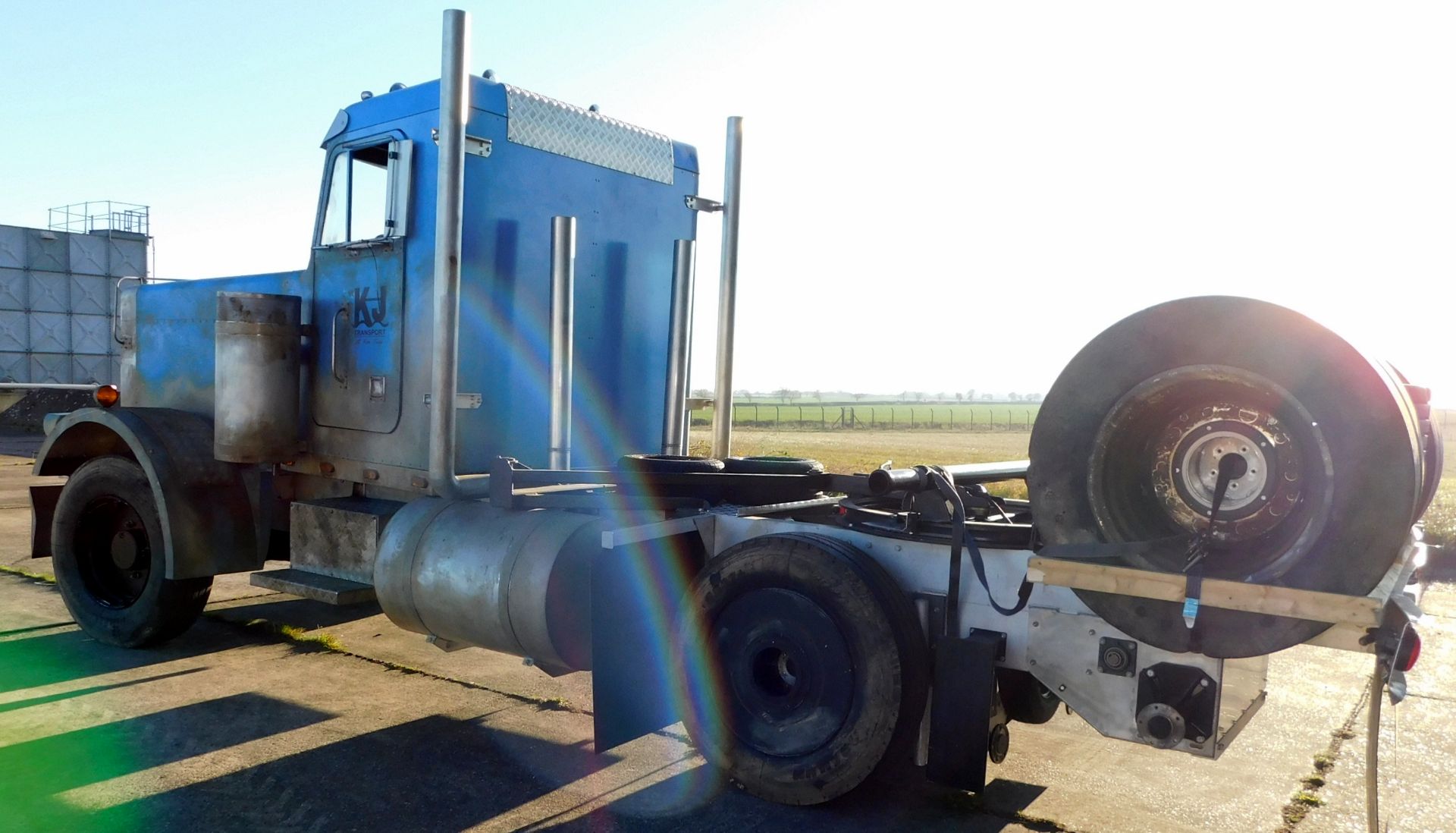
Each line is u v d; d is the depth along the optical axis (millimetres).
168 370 6215
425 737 4305
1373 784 2822
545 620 3988
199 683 5020
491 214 4867
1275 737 4539
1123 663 3156
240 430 5102
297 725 4422
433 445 4543
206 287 6051
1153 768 4133
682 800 3707
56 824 3381
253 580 5117
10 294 29000
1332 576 2537
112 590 5809
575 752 4184
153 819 3432
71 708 4613
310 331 5418
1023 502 4918
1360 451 2512
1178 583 2695
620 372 5559
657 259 5758
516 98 4973
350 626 6273
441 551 4387
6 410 24953
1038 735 4547
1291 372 2605
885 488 3656
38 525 6031
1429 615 7086
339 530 5039
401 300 4926
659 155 5750
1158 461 2875
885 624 3396
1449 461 23000
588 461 5363
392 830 3395
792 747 3604
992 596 3465
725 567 3785
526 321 5062
